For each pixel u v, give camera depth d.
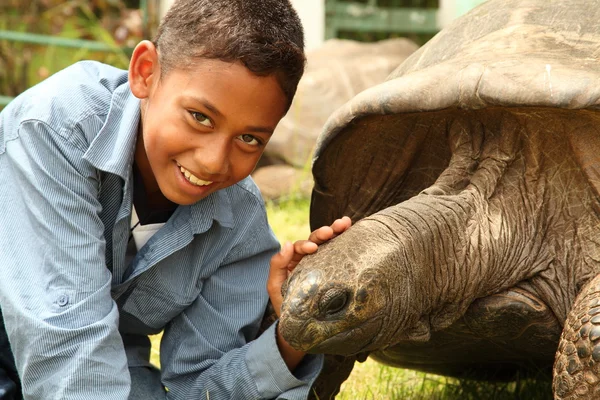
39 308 2.13
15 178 2.24
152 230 2.43
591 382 2.12
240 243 2.55
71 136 2.25
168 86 2.13
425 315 2.43
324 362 2.65
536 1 2.81
